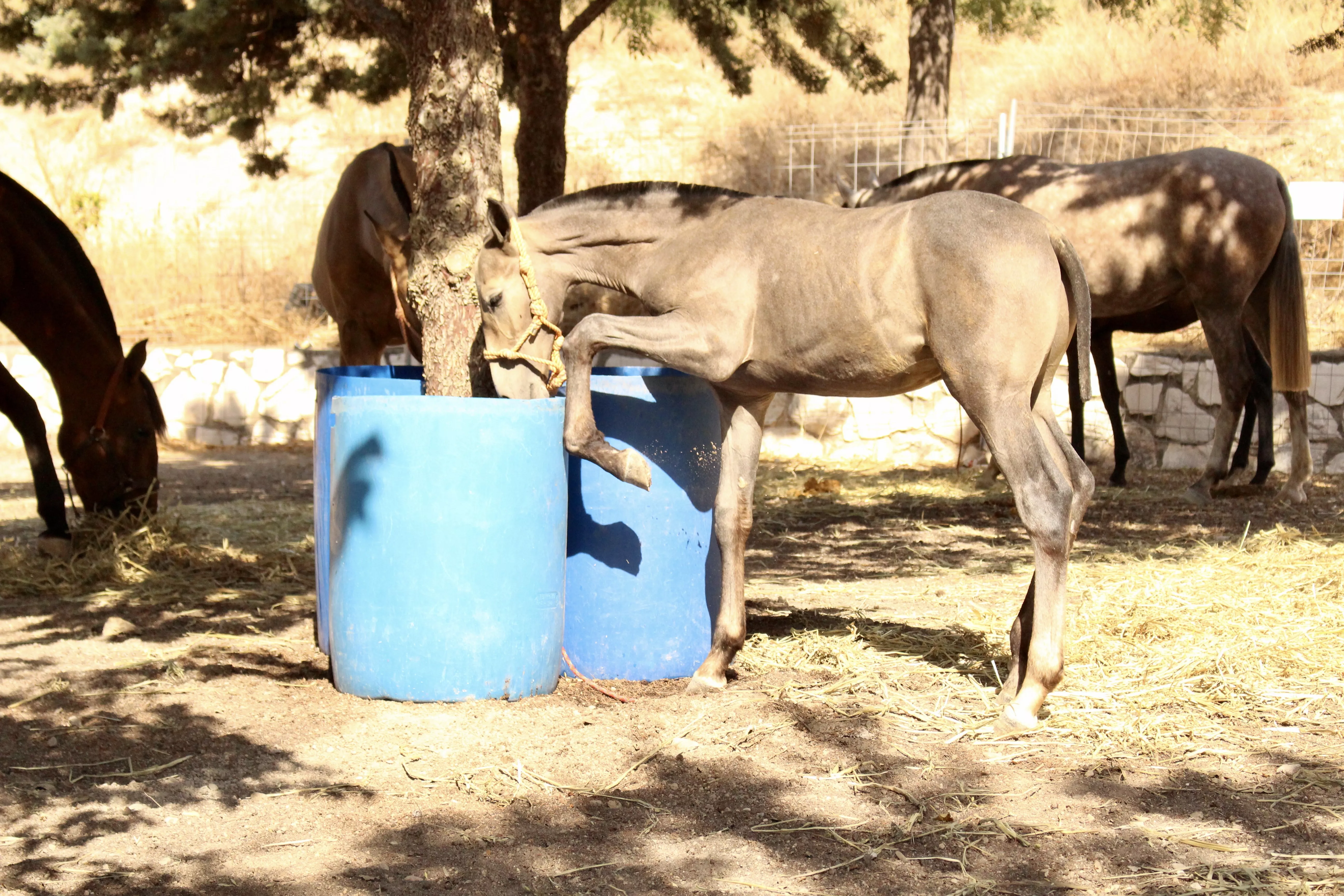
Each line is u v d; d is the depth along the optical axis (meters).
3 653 4.46
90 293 5.96
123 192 16.47
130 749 3.47
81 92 9.17
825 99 15.76
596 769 3.31
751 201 3.82
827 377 3.67
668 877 2.70
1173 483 8.45
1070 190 7.52
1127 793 3.13
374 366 4.96
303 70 9.39
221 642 4.61
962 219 3.36
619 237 3.97
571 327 10.92
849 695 3.89
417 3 4.24
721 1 10.00
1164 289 7.53
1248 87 14.52
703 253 3.77
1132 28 15.94
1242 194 7.14
